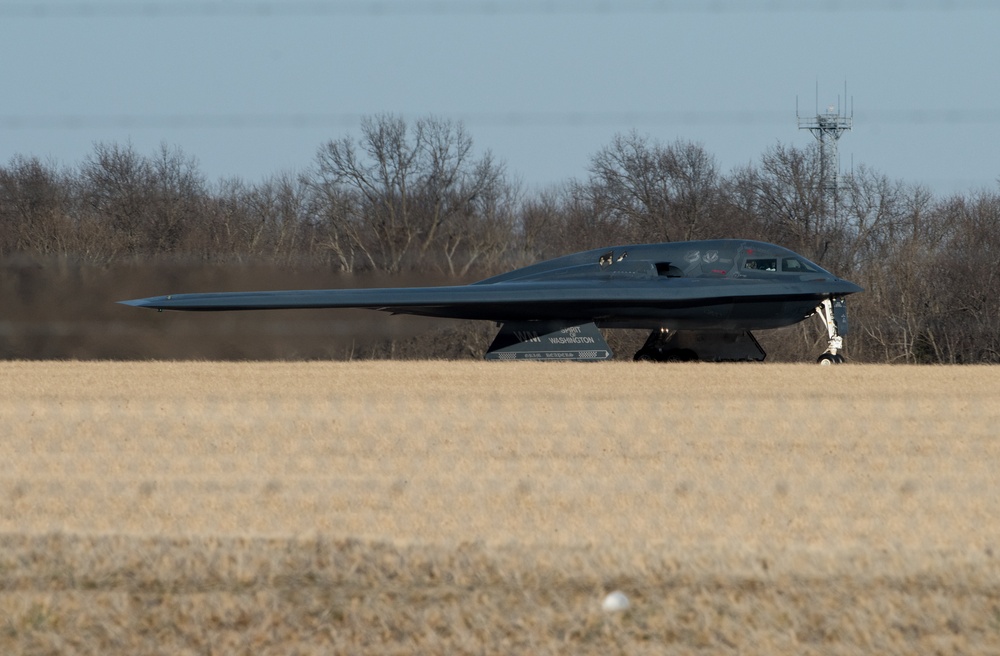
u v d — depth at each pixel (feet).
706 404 252.42
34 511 146.30
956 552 124.67
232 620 117.39
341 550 129.49
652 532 133.80
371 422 223.51
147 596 121.19
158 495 154.92
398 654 111.75
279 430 213.66
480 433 208.95
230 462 179.93
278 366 368.07
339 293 390.63
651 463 177.17
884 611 113.19
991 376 323.16
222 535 134.21
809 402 255.91
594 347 388.98
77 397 272.92
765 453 185.98
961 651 107.76
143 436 207.00
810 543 128.67
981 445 193.67
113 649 114.21
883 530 133.80
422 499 151.33
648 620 114.01
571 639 112.37
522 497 152.15
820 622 112.37
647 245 409.90
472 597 118.73
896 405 250.16
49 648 114.42
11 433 211.61
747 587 118.42
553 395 271.28
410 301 382.63
